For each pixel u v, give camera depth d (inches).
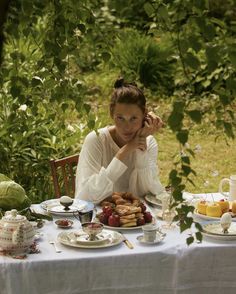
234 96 69.8
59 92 93.5
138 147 139.2
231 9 379.9
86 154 143.2
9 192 121.0
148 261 108.2
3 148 207.0
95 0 94.2
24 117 129.3
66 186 159.0
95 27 93.6
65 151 211.8
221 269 111.8
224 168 292.7
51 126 210.4
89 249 109.3
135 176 143.3
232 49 64.9
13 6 83.8
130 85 138.4
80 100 94.6
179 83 377.1
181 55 65.5
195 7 65.3
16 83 89.0
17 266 103.2
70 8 88.3
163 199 124.7
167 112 352.5
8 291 103.3
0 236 107.0
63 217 128.1
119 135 139.4
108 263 106.3
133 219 120.1
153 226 112.9
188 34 66.6
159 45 393.1
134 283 107.9
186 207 73.7
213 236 114.3
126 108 135.6
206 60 64.4
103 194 135.8
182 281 110.1
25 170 213.0
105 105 364.2
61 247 110.1
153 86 386.9
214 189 266.1
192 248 110.3
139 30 426.3
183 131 65.2
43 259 104.5
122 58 391.9
